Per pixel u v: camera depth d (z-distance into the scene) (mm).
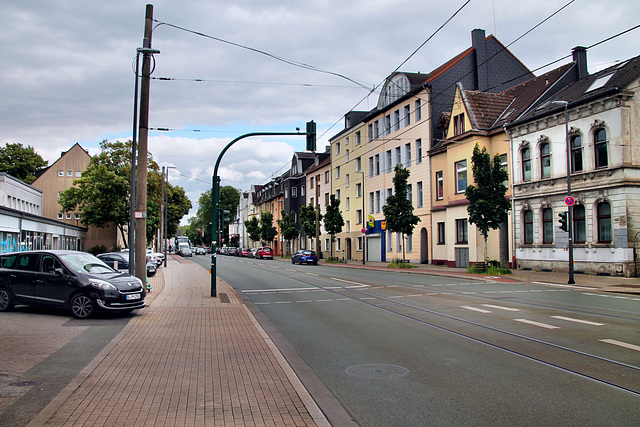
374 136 47656
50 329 10203
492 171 26125
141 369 6980
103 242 61188
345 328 10703
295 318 12461
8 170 62281
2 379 6352
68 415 4984
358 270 35031
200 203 117000
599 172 23016
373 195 47969
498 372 6754
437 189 36688
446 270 30703
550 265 25984
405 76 41188
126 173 49969
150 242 57125
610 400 5465
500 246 29625
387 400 5664
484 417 5016
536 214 26969
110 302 11672
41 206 55469
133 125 14695
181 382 6312
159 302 15242
